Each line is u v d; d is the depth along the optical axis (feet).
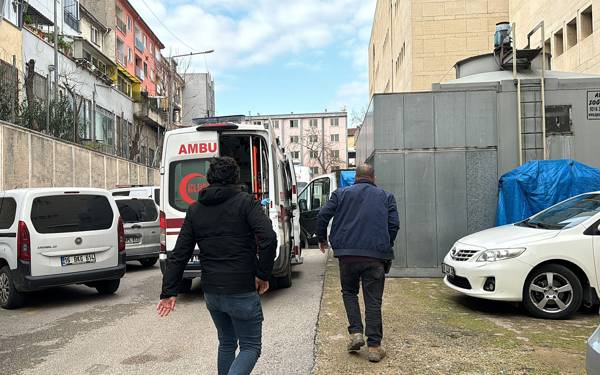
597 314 21.33
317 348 17.11
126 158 91.97
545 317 20.49
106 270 27.48
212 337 19.17
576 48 65.41
